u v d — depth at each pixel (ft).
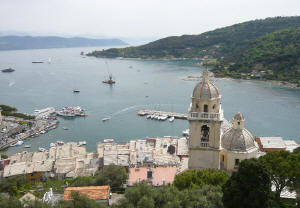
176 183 251.80
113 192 317.42
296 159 235.20
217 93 241.55
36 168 446.60
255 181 193.57
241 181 196.95
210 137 246.06
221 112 248.73
